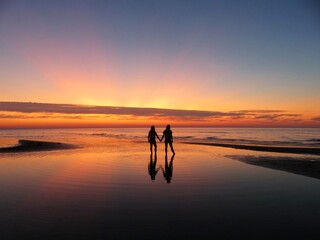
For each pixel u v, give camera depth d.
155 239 4.66
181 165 13.45
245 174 10.88
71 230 5.04
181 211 6.23
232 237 4.77
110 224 5.37
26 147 23.72
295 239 4.69
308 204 6.79
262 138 51.50
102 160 15.23
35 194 7.69
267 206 6.63
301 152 20.44
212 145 29.03
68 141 36.25
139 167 12.70
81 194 7.72
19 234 4.82
